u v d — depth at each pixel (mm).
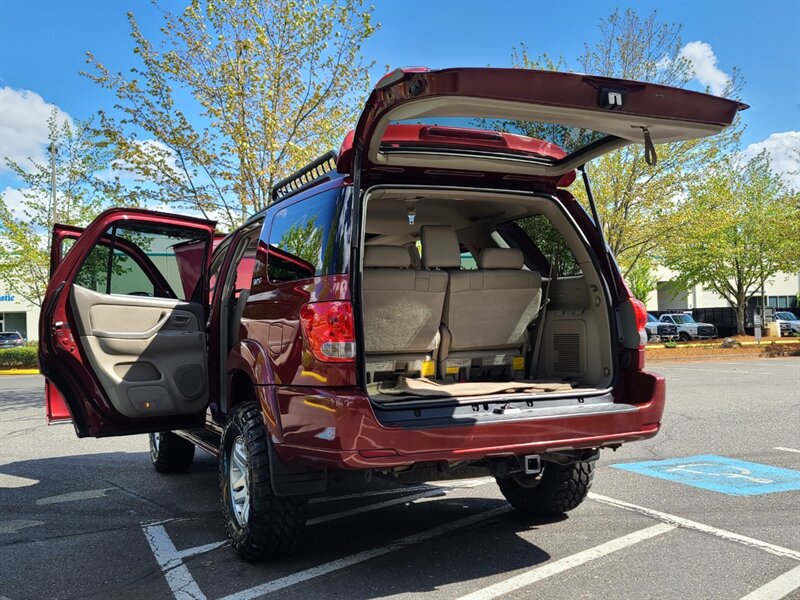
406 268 4215
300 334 3539
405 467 3516
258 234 5180
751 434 8109
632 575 3658
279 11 13938
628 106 3189
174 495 5855
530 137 4059
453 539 4395
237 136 13711
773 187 35656
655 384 3908
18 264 24203
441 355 4461
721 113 3400
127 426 5066
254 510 3777
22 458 7723
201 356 5383
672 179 20594
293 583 3672
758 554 3939
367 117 3312
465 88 2955
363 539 4441
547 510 4738
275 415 3637
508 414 3625
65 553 4312
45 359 4992
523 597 3396
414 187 3887
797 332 38969
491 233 5215
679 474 6074
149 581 3791
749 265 37000
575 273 4473
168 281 5766
